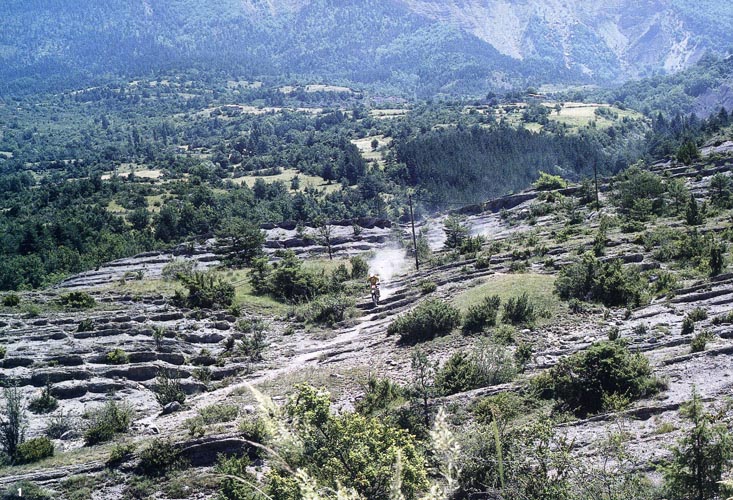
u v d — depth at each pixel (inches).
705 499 755.4
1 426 1517.0
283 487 630.5
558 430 1126.4
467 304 2050.9
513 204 4741.6
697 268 2107.5
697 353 1360.7
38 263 4453.7
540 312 1892.2
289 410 714.8
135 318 2407.7
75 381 1902.1
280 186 7509.8
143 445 1358.3
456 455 448.1
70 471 1310.3
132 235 5433.1
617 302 1907.0
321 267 3233.3
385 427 797.2
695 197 3430.1
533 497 787.4
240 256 3496.6
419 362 1441.9
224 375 2032.5
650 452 979.3
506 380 1475.1
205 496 1206.3
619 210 3430.1
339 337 2287.2
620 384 1246.3
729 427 997.8
